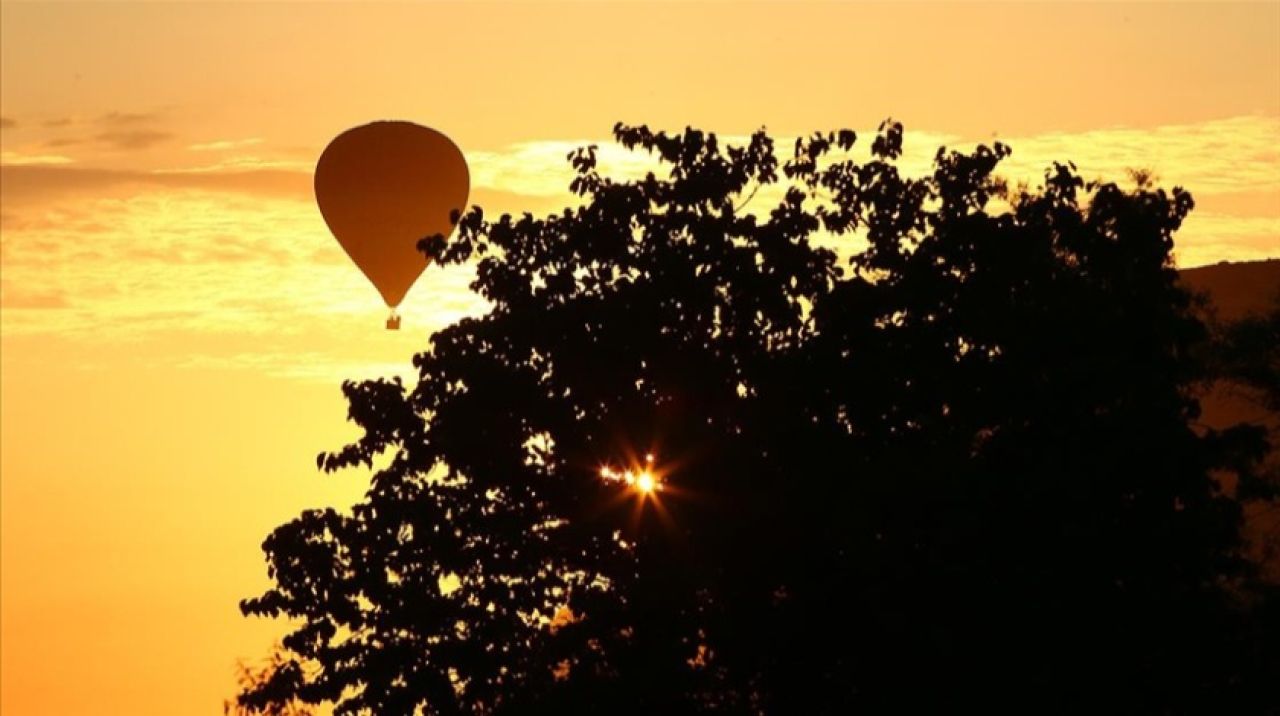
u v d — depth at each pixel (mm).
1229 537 77000
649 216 82500
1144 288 81500
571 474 79188
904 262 80750
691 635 75375
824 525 74938
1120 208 82500
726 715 74812
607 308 80000
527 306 81125
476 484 80188
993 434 77750
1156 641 74938
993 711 72375
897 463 75625
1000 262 80688
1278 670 76938
